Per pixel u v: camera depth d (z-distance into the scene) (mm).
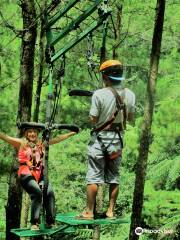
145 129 11039
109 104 8266
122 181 20047
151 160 14742
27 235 8305
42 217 8688
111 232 18609
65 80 20781
